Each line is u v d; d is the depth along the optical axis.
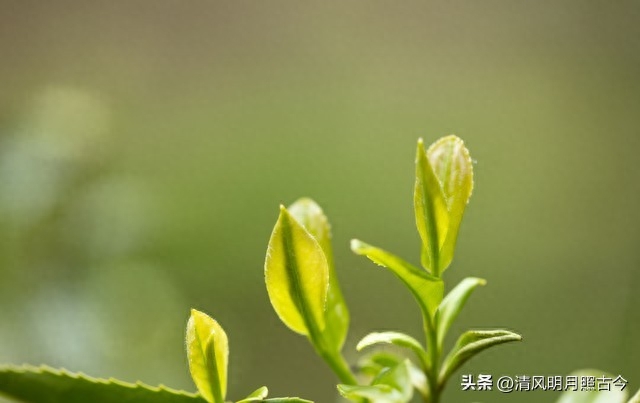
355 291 1.10
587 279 1.13
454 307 0.26
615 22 1.58
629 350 1.00
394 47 1.72
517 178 1.36
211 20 1.71
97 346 0.55
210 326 0.25
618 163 1.36
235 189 1.28
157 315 0.60
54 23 1.56
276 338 1.02
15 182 0.54
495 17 1.68
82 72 1.54
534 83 1.57
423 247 0.26
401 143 1.48
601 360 0.99
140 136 1.45
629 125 1.44
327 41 1.74
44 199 0.54
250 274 1.10
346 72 1.69
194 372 0.25
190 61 1.68
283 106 1.59
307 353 1.01
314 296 0.26
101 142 0.61
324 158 1.41
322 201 1.30
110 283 0.57
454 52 1.68
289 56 1.74
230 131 1.48
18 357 0.52
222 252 1.12
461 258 1.18
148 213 0.60
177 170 1.34
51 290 0.54
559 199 1.30
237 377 0.97
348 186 1.34
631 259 1.15
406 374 0.25
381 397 0.25
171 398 0.25
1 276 0.53
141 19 1.66
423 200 0.26
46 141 0.55
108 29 1.61
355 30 1.76
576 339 1.02
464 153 0.26
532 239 1.22
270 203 1.26
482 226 1.24
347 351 0.36
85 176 0.58
